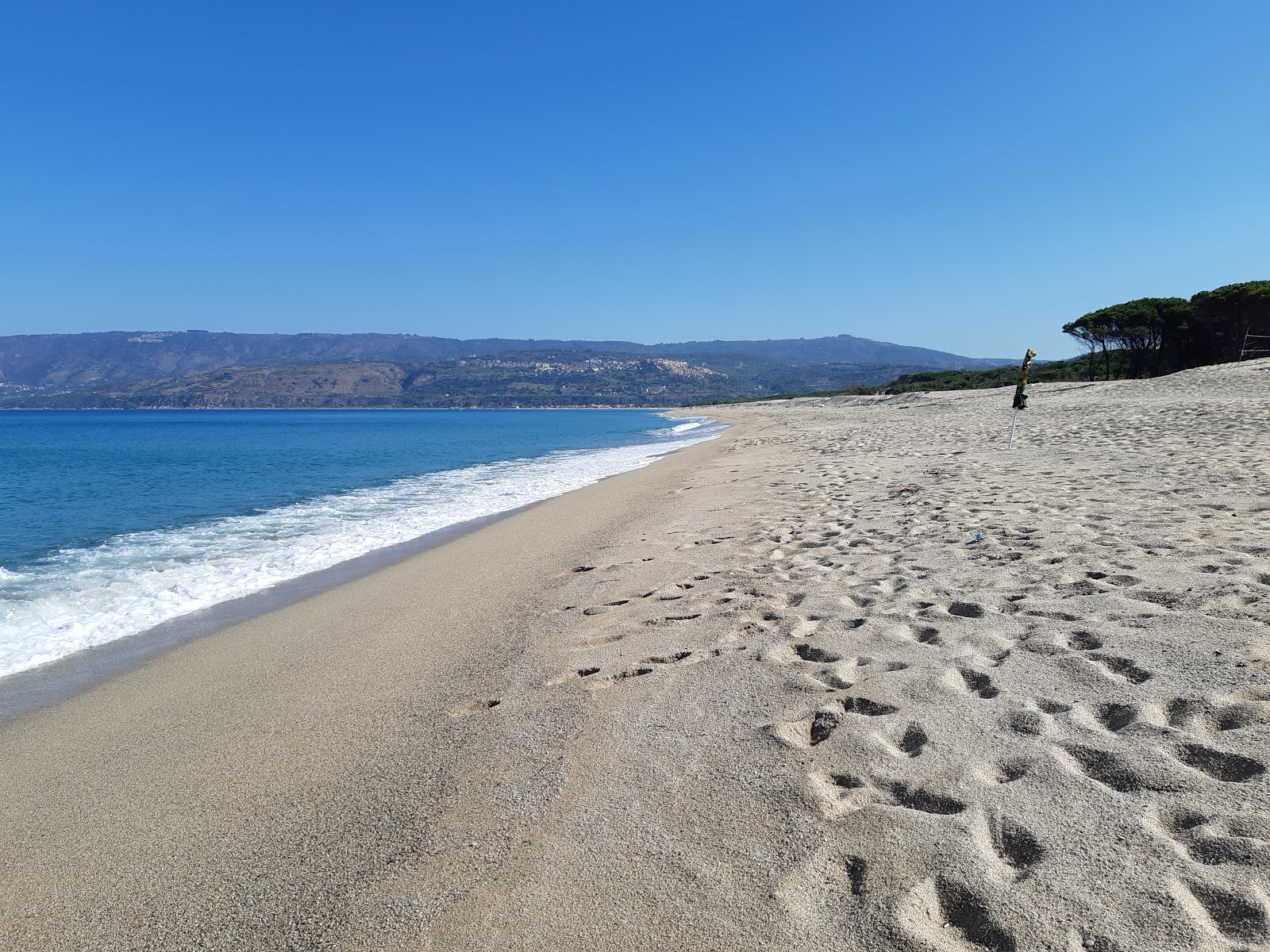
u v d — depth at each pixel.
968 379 63.38
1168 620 3.78
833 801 2.58
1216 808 2.25
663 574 6.27
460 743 3.43
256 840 2.79
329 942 2.17
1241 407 16.02
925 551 5.97
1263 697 2.87
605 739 3.25
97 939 2.31
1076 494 7.86
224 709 4.26
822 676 3.66
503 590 6.59
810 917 2.05
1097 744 2.71
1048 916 1.93
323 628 5.89
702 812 2.61
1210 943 1.77
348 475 20.50
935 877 2.14
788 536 7.21
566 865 2.40
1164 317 36.59
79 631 6.15
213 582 7.82
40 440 48.41
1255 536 5.29
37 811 3.21
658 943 2.02
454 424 80.81
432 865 2.49
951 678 3.46
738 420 55.75
